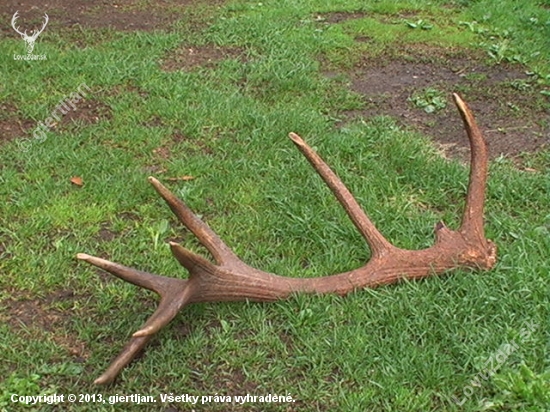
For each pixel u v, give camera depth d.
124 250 2.25
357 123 2.93
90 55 3.38
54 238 2.29
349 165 2.66
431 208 2.47
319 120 2.91
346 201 2.11
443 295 2.03
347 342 1.91
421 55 3.60
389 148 2.73
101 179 2.55
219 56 3.49
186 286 1.92
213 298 1.97
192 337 1.94
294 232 2.31
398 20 4.00
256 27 3.73
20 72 3.21
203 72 3.31
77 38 3.60
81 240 2.29
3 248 2.25
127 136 2.79
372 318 1.98
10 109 2.96
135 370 1.86
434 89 3.25
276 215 2.39
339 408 1.78
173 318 1.91
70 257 2.21
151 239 2.29
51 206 2.42
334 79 3.31
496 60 3.55
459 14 4.12
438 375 1.83
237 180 2.54
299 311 2.00
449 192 2.54
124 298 2.07
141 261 2.21
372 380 1.83
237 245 2.27
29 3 4.05
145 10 4.04
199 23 3.84
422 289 2.05
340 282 2.05
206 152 2.74
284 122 2.87
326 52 3.57
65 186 2.52
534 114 3.08
